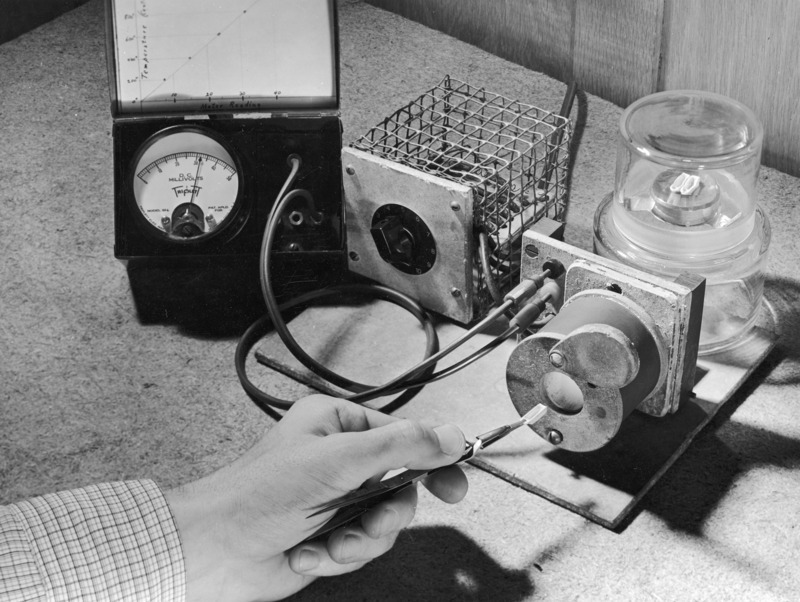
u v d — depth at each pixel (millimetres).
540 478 754
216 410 835
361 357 865
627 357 668
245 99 906
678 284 729
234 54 905
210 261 956
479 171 951
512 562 705
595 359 681
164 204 908
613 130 1106
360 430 727
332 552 654
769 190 1011
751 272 823
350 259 929
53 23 1330
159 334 905
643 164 866
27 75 1239
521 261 832
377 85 1188
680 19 1037
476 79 1192
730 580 684
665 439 773
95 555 637
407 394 826
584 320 708
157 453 800
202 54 905
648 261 829
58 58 1266
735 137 909
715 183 836
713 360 834
